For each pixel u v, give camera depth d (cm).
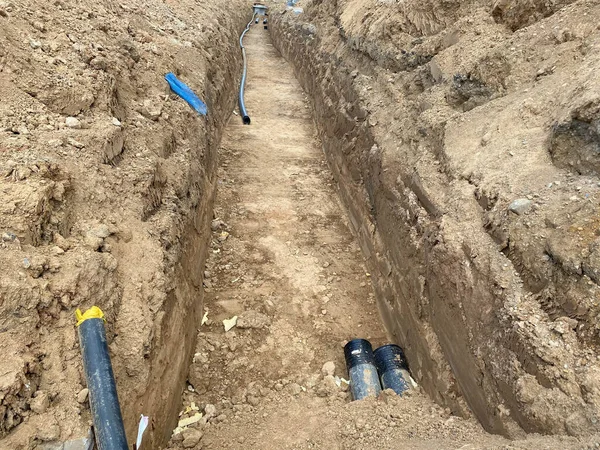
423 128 509
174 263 406
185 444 362
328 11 1155
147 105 531
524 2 501
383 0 790
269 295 559
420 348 429
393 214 523
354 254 645
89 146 385
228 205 731
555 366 256
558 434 238
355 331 520
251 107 1130
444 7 649
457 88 501
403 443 312
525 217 327
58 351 254
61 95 410
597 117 319
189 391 430
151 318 328
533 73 439
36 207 288
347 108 773
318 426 371
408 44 663
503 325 298
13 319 243
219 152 880
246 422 394
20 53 413
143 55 620
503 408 284
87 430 233
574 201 309
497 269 324
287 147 945
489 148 411
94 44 522
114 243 342
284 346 491
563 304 278
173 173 489
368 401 396
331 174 849
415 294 444
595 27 415
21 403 225
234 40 1349
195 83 701
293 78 1375
